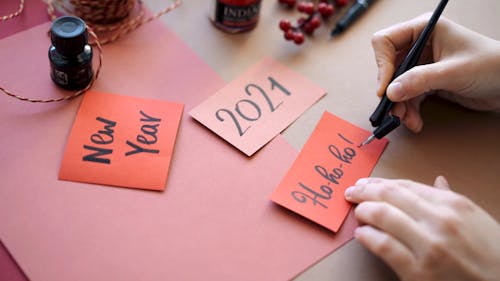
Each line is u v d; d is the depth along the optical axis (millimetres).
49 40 743
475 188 691
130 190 630
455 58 696
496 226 601
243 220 626
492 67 690
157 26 784
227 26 790
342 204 652
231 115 709
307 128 713
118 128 674
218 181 651
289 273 596
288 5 841
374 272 609
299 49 796
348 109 740
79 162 640
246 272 591
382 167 694
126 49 751
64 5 771
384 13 856
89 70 690
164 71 739
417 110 739
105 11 742
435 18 673
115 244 591
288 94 741
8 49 722
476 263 568
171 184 641
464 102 755
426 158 709
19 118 665
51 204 607
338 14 850
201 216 622
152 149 662
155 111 697
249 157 676
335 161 688
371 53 805
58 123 670
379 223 598
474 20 859
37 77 706
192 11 812
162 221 613
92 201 616
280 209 641
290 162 679
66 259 575
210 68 753
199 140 683
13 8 762
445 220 579
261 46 791
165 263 585
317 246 619
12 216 594
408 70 682
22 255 571
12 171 624
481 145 730
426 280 567
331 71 776
